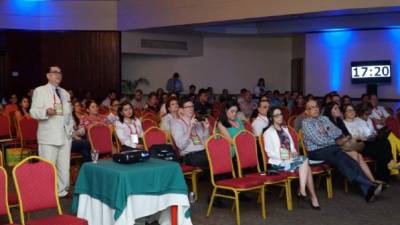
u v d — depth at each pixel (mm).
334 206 5910
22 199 3980
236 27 14578
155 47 14523
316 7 10062
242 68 16125
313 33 13961
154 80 15586
